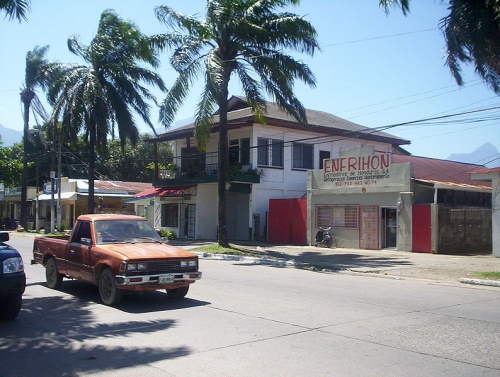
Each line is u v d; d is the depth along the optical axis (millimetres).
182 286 10086
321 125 33062
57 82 30016
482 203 26656
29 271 15516
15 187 56062
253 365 6047
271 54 22078
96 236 10586
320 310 9445
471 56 14406
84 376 5688
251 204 30062
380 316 8914
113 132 30047
